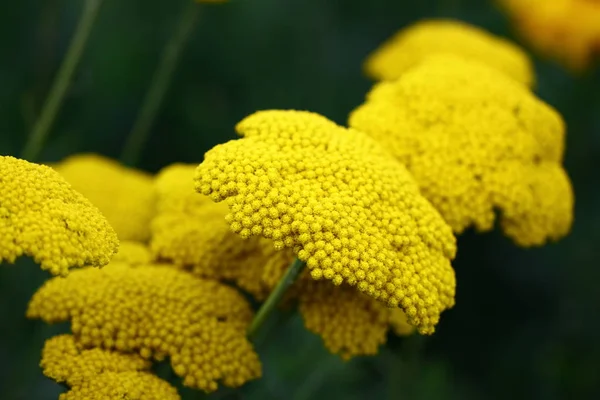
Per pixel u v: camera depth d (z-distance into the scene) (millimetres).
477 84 565
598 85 813
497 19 898
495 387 734
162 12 851
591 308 741
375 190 498
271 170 489
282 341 686
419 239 496
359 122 556
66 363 496
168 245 542
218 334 512
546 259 766
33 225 461
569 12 768
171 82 803
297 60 845
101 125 786
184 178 569
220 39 850
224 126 784
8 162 477
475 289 761
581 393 715
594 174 809
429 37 682
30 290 680
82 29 643
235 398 566
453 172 540
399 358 634
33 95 735
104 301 511
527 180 546
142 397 490
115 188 606
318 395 690
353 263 476
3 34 801
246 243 538
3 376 670
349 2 903
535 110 565
